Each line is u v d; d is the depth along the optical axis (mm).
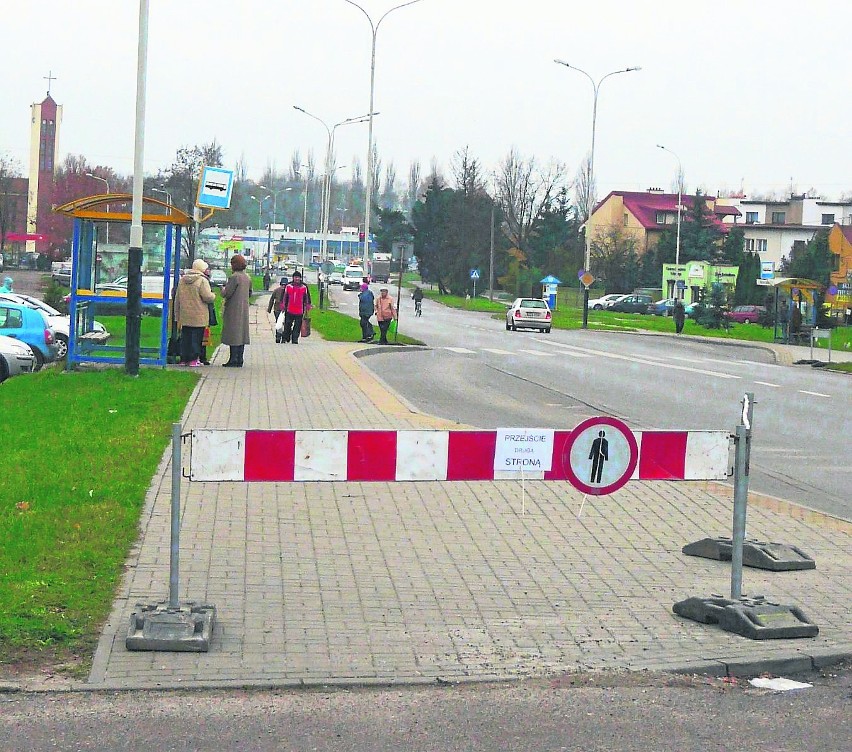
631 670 6961
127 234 23875
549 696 6477
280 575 8750
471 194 111688
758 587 8930
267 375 23656
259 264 132875
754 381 29953
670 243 107875
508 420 19219
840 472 14953
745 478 8109
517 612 8078
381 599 8266
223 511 10734
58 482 11438
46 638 7035
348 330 43281
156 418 16312
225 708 6160
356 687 6559
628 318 78062
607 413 20781
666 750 5695
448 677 6723
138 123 21734
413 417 17375
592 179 66500
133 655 6898
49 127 125500
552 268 109375
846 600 8648
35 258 106875
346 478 7770
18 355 26234
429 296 105125
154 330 28406
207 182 28312
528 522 10859
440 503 11500
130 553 9125
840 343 54594
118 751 5543
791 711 6328
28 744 5598
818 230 113312
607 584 8875
